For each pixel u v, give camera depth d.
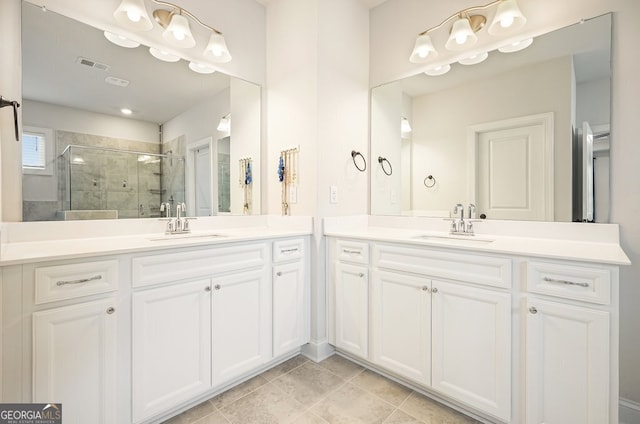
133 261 1.28
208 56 2.01
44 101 1.45
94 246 1.31
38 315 1.06
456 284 1.46
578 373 1.14
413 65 2.15
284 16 2.21
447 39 1.98
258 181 2.32
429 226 2.07
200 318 1.49
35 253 1.13
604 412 1.09
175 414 1.47
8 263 1.00
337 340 2.00
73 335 1.13
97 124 1.62
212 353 1.54
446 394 1.48
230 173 2.16
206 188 2.05
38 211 1.44
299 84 2.10
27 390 1.04
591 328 1.11
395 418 1.45
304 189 2.10
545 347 1.21
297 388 1.70
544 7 1.62
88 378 1.16
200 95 2.00
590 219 1.50
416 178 2.14
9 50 1.36
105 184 1.65
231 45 2.14
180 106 1.92
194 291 1.47
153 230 1.81
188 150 1.96
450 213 1.99
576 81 1.53
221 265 1.58
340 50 2.16
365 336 1.84
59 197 1.50
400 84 2.22
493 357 1.34
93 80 1.60
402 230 2.17
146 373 1.31
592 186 1.49
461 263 1.44
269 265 1.82
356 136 2.30
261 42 2.33
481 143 1.86
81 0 1.54
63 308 1.11
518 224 1.72
